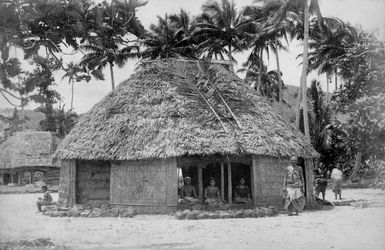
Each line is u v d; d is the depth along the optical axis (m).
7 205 20.86
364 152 20.56
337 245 9.90
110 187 17.59
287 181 16.36
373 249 9.44
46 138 45.12
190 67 20.16
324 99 46.69
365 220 13.43
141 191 16.81
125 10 11.53
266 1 33.94
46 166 43.09
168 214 16.17
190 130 16.70
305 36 29.02
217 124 17.25
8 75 9.62
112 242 10.78
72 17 10.26
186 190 17.25
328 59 38.75
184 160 16.77
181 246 10.10
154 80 18.98
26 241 10.82
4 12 9.44
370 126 18.62
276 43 41.66
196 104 17.86
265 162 17.34
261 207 16.80
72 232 12.23
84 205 18.25
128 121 17.77
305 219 14.54
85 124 19.30
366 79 21.14
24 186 41.22
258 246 9.91
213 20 40.81
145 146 16.64
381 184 18.95
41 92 10.00
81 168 18.78
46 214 16.81
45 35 10.16
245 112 18.30
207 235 11.50
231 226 13.07
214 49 41.72
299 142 19.30
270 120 19.05
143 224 13.87
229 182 16.91
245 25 40.03
